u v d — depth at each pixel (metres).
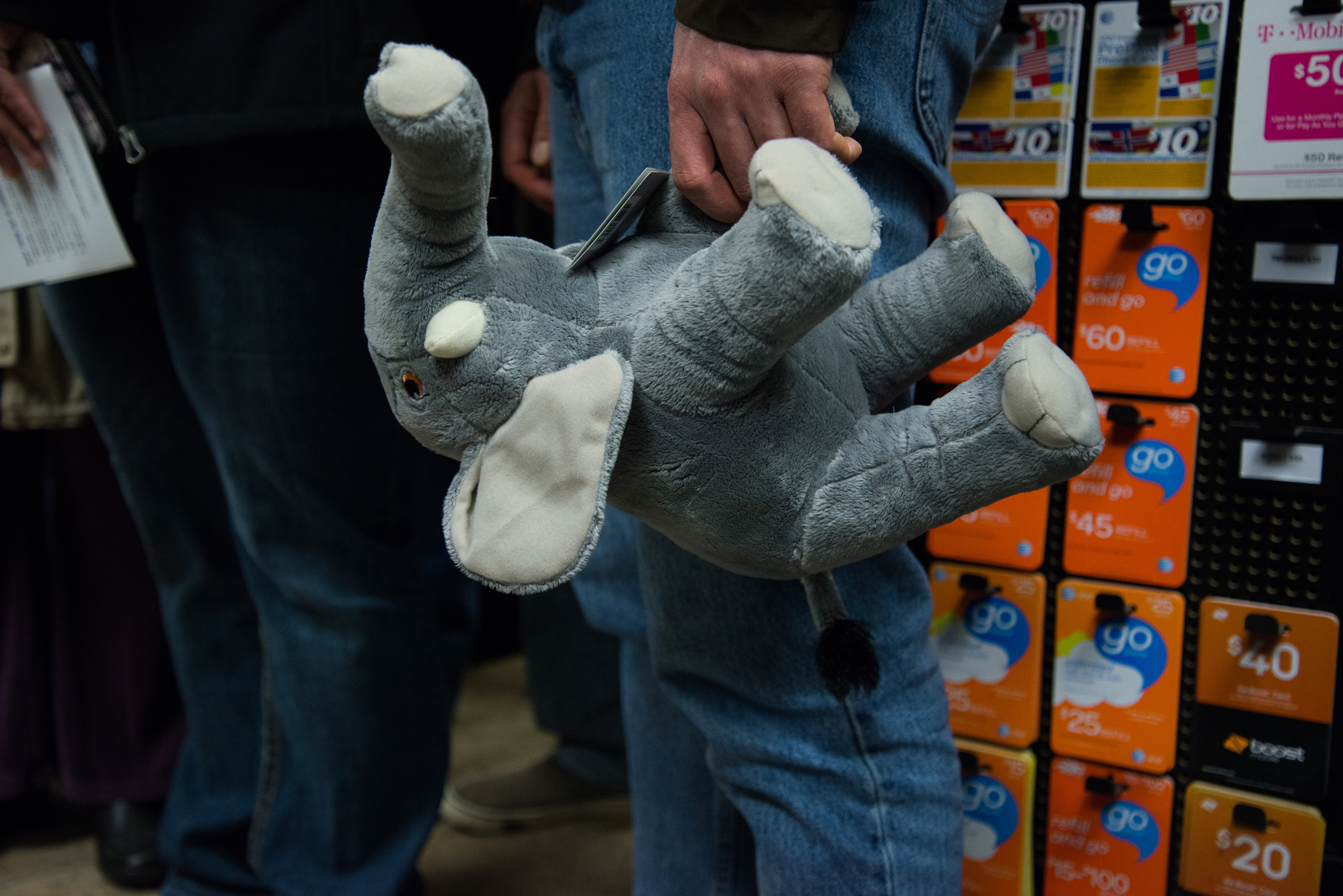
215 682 1.15
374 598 1.02
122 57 0.88
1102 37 0.83
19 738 1.33
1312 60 0.76
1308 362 0.82
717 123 0.51
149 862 1.27
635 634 0.89
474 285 0.46
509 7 1.04
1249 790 0.88
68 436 1.28
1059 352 0.47
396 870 1.05
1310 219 0.79
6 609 1.33
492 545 0.45
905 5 0.58
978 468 0.47
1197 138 0.81
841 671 0.52
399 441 1.03
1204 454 0.87
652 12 0.62
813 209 0.40
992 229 0.52
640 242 0.52
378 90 0.39
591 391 0.45
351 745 1.03
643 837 0.89
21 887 1.28
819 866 0.66
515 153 1.01
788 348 0.44
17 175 0.91
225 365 0.96
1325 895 0.86
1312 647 0.84
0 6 0.82
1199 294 0.84
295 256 0.92
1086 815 0.95
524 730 1.62
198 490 1.12
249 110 0.86
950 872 0.68
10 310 1.18
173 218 0.94
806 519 0.49
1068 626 0.93
